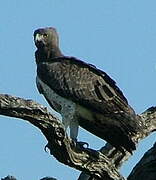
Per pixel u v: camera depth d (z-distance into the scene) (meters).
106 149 14.35
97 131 14.70
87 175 13.79
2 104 10.66
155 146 12.77
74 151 12.16
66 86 15.54
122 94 15.34
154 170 12.48
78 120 14.97
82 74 15.84
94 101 15.08
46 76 15.91
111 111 14.71
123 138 14.23
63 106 15.31
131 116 14.56
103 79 15.73
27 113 11.00
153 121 14.89
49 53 16.92
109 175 12.56
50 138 11.68
